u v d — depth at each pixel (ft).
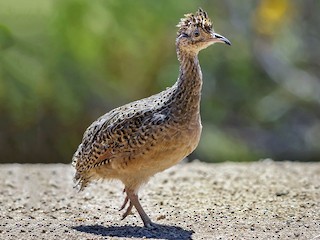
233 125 100.22
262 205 44.39
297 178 52.24
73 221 41.19
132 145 38.34
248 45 102.89
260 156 97.81
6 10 92.17
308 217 41.68
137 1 96.48
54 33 92.63
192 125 38.34
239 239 37.40
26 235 38.24
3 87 89.45
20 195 47.60
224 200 45.73
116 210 43.73
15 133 89.56
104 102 92.84
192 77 38.65
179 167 56.65
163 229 39.17
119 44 95.66
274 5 102.22
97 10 94.84
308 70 105.40
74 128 91.04
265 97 101.86
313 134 99.96
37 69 90.89
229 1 103.96
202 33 39.11
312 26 107.65
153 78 96.99
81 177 41.11
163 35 97.40
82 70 92.48
